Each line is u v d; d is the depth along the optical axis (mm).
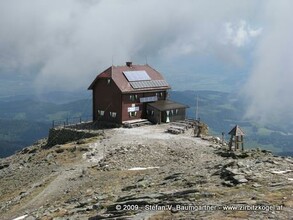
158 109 91562
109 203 33656
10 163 80500
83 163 62406
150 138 75375
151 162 57938
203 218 24625
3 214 44969
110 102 91438
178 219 25344
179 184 35969
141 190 36812
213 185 33062
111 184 45438
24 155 89250
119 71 94125
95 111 95562
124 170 53969
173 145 69062
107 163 58969
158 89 96625
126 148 66688
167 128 86562
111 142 72688
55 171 60188
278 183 31422
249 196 28406
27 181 59250
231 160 48938
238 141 61438
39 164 67625
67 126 92375
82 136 83375
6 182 62312
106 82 92000
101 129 86562
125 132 81875
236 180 32938
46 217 34688
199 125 90188
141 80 94938
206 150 64250
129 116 90938
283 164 41531
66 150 71938
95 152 66938
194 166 47344
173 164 54281
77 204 37125
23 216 38438
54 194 48375
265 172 35875
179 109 96312
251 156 53656
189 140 73688
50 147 87375
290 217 23438
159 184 38219
